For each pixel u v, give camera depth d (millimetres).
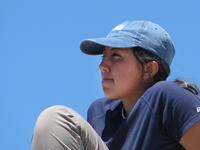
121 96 10164
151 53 10094
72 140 7629
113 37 10375
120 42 9922
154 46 10094
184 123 8547
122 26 10570
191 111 8578
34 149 7664
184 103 8711
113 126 10539
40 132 7652
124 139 9250
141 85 10180
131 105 10305
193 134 8438
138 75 10094
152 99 9125
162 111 8945
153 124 8906
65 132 7621
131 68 10000
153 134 8883
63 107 8102
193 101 8727
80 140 7777
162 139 8930
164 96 8992
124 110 10688
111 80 10070
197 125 8414
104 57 10305
